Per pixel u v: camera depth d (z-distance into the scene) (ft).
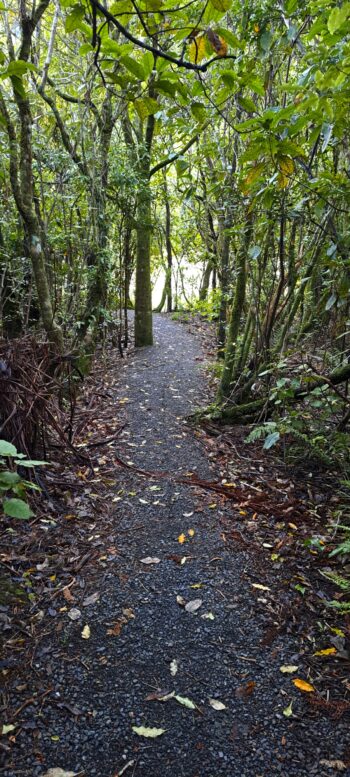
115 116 17.25
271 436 10.66
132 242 25.80
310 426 12.75
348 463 11.29
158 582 7.60
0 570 7.45
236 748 5.12
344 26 6.97
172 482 10.84
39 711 5.36
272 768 4.93
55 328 12.32
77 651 6.22
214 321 32.32
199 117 5.73
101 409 14.94
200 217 24.52
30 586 7.25
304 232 14.83
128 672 5.97
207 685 5.86
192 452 12.42
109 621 6.75
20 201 11.53
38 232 11.94
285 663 6.25
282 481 11.19
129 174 18.58
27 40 9.25
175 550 8.46
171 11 4.45
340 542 8.88
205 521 9.40
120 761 4.91
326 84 6.48
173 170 33.14
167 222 36.60
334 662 6.31
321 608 7.29
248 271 14.76
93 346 18.31
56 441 11.78
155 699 5.62
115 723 5.30
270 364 12.64
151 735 5.19
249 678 6.00
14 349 9.59
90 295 17.65
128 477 10.94
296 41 10.34
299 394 12.45
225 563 8.18
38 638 6.37
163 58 4.42
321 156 11.62
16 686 5.65
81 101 17.22
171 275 41.04
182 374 19.29
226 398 14.85
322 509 10.11
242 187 9.58
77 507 9.51
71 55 19.17
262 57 10.87
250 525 9.36
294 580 7.87
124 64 4.62
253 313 14.80
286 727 5.39
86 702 5.52
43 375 10.48
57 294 18.52
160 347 24.23
